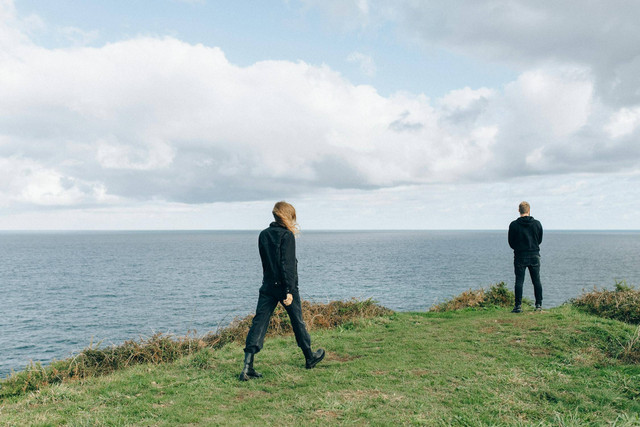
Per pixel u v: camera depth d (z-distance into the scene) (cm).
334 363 551
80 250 14912
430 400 405
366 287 4272
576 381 455
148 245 19725
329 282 4706
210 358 604
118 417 385
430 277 5312
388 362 545
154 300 3969
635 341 572
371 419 359
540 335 654
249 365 492
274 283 499
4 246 18588
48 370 602
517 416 366
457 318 870
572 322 717
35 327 2986
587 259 9219
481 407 384
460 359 552
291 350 641
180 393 456
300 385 464
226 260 9700
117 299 4097
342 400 406
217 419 372
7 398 512
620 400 399
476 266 7075
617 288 968
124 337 2602
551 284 4762
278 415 375
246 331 813
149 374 549
